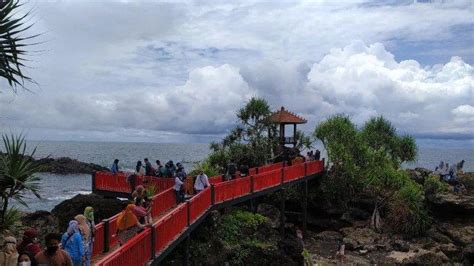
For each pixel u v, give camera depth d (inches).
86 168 3459.6
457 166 1860.2
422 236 1353.3
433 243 1277.1
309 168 1444.4
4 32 387.5
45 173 3233.3
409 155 1743.4
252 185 1080.8
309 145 1584.6
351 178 1498.5
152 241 595.5
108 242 598.2
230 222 1039.6
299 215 1496.1
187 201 770.2
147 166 1093.8
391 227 1407.5
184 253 794.8
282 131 1565.0
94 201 1082.1
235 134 1569.9
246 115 1563.7
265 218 1128.8
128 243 511.8
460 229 1359.5
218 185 927.7
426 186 1525.6
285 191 1505.9
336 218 1508.4
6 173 512.1
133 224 586.2
